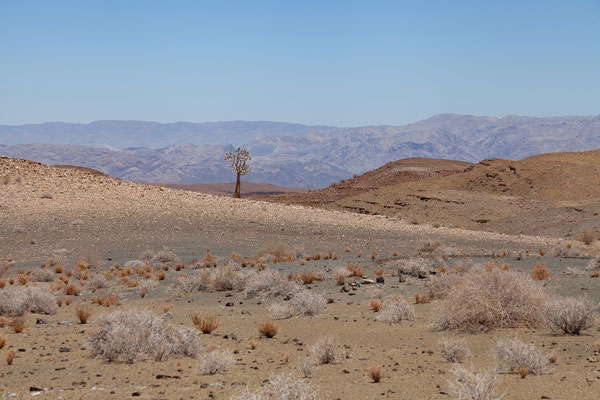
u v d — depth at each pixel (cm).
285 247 3466
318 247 3841
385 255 3484
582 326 1175
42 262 3150
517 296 1291
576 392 727
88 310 1775
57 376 950
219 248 3703
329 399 747
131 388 847
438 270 2516
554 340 1109
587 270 2409
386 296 1977
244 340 1303
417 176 13025
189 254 3488
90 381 908
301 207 5859
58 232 3919
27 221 4091
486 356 991
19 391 841
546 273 2134
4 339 1230
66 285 2367
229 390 813
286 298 2016
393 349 1128
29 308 1817
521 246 4066
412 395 748
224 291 2314
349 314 1669
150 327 1173
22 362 1080
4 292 1923
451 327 1312
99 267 3078
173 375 933
